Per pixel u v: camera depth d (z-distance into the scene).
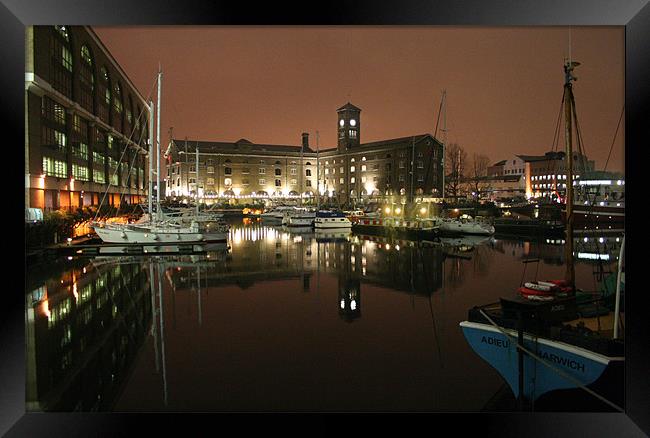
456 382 10.00
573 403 8.32
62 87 35.69
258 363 11.16
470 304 17.06
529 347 8.68
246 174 98.75
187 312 15.79
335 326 14.19
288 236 44.25
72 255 28.00
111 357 11.59
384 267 25.48
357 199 89.06
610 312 9.84
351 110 96.38
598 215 42.56
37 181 30.73
